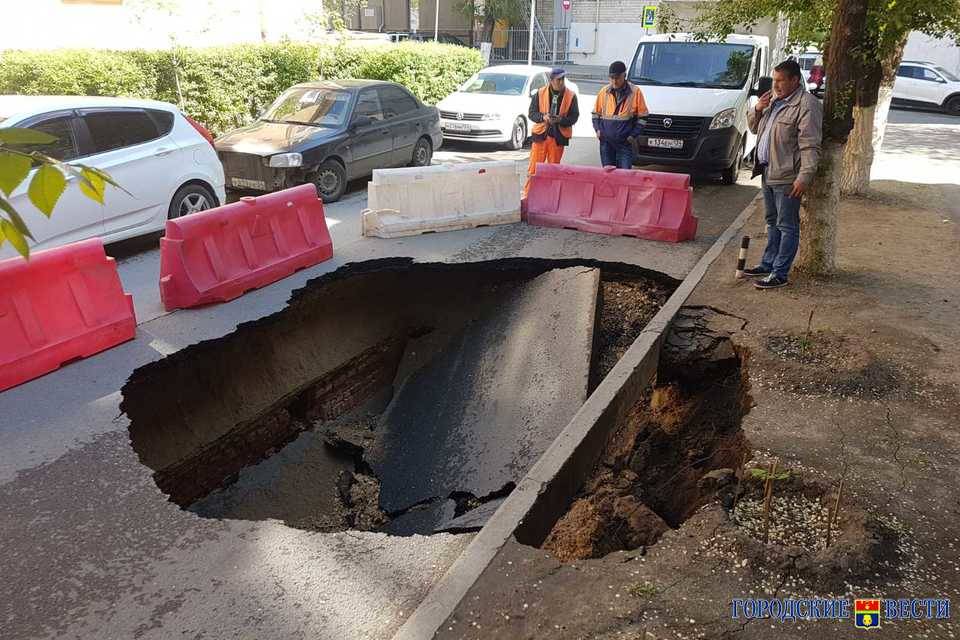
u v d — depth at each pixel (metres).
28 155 1.38
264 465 5.37
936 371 4.91
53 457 4.15
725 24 8.06
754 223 9.09
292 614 3.02
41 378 5.01
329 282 7.04
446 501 4.88
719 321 5.88
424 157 12.83
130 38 13.97
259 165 9.91
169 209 8.09
